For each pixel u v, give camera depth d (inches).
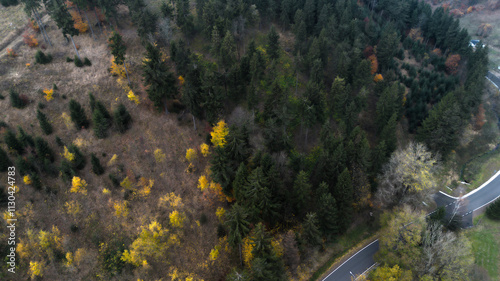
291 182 1908.2
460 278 1501.0
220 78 2284.7
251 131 2176.4
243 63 2331.4
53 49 2581.2
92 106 2146.9
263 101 2501.2
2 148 1923.0
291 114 2257.6
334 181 1884.8
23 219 1716.3
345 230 1909.4
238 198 1711.4
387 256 1699.1
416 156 1863.9
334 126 2501.2
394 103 2397.9
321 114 2364.7
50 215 1766.7
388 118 2401.6
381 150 2016.5
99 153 2034.9
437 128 2320.4
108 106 2272.4
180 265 1722.4
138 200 1889.8
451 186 2401.6
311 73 2461.9
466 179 2444.6
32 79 2331.4
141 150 2090.3
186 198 1946.4
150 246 1676.9
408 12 3784.5
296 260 1640.0
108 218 1807.3
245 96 2458.2
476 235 1975.9
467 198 2287.2
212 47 2559.1
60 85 2325.3
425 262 1571.1
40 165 1875.0
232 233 1542.8
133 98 2260.1
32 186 1812.3
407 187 2016.5
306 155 2314.2
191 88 2074.3
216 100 2048.5
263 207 1651.1
